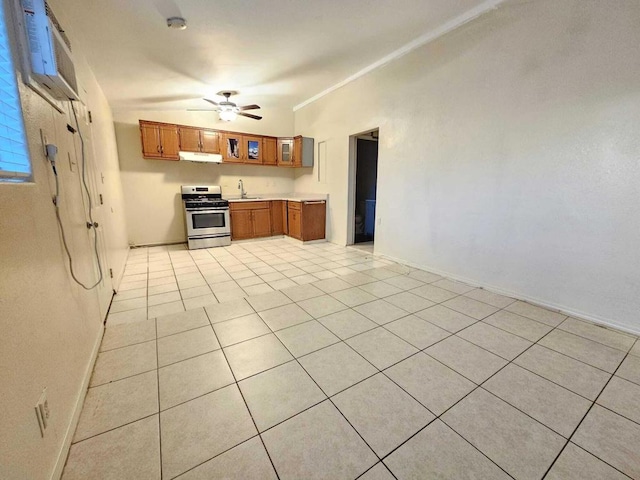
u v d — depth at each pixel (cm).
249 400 148
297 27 277
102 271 237
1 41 101
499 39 260
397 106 368
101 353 186
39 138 125
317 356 185
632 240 206
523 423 135
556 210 240
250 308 255
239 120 562
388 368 174
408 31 304
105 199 293
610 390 155
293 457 118
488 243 290
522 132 254
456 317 238
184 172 527
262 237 561
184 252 465
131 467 113
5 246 88
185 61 330
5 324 85
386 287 305
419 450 121
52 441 107
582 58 215
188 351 189
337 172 500
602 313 224
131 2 223
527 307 256
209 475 110
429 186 342
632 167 201
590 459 117
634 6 191
